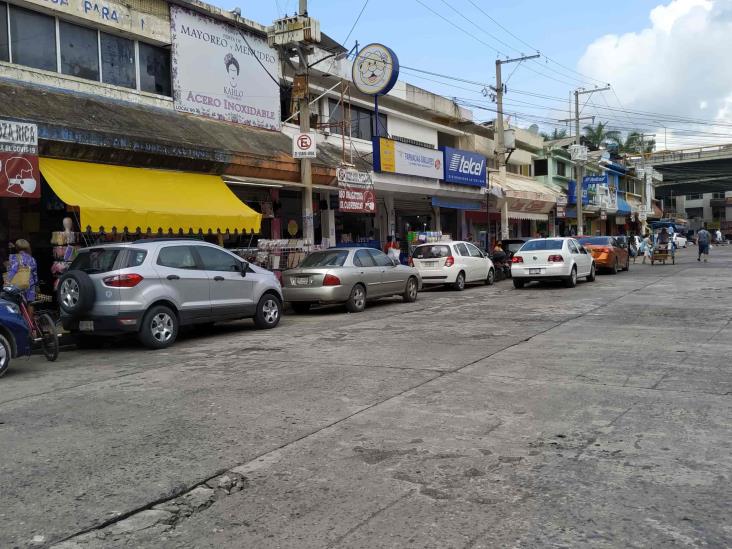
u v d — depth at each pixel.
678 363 7.79
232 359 8.98
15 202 13.31
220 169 15.81
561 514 3.75
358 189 19.84
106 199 12.11
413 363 8.22
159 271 10.20
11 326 8.21
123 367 8.67
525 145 41.44
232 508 3.95
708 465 4.45
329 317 13.88
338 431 5.41
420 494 4.08
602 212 51.59
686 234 81.44
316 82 21.62
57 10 13.70
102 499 4.12
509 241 25.06
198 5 16.84
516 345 9.36
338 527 3.66
